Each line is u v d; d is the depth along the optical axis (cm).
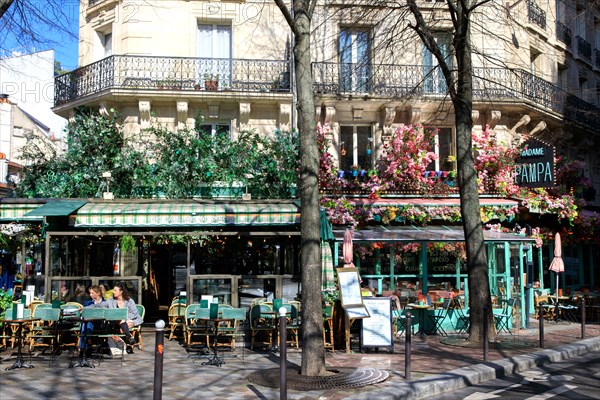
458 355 1053
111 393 746
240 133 1568
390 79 1766
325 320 1123
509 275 1459
